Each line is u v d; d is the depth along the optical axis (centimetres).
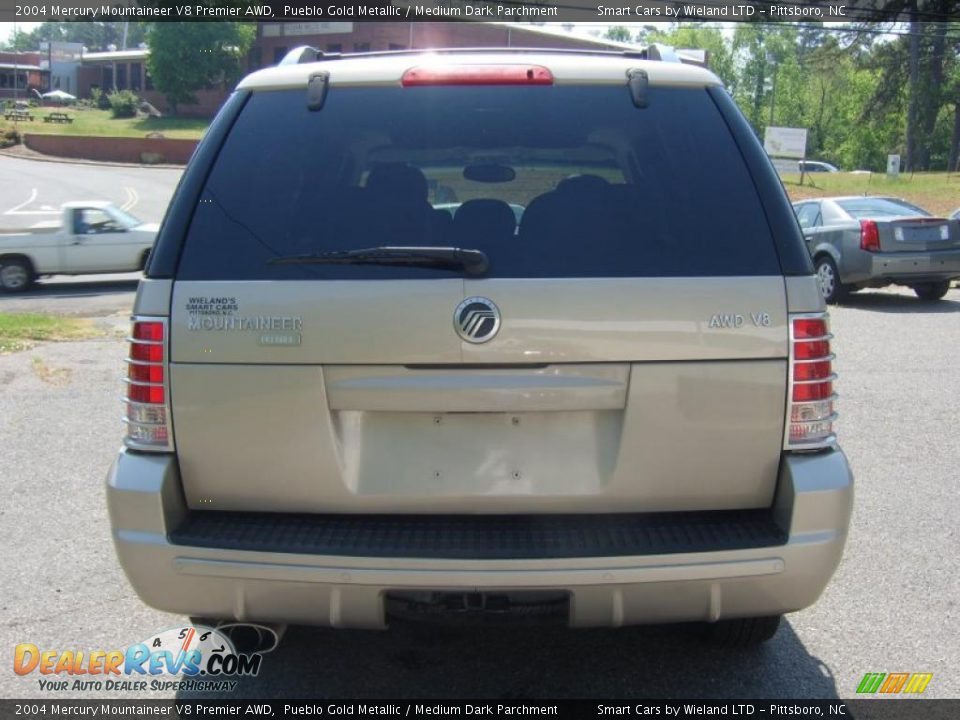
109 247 1742
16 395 809
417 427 298
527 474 298
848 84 7194
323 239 303
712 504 302
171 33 6488
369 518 303
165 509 296
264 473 299
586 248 298
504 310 290
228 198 310
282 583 289
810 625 405
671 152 315
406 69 331
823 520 293
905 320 1220
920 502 553
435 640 390
